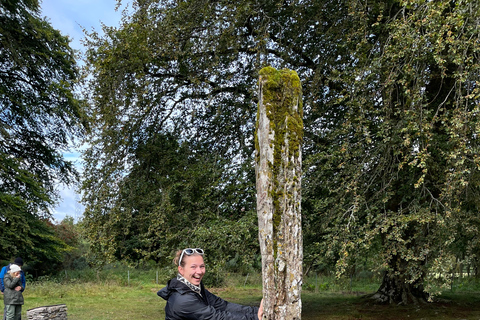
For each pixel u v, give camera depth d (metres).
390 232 6.34
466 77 5.04
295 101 2.47
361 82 5.95
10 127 16.38
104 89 7.47
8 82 16.59
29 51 16.06
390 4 7.03
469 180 5.90
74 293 14.66
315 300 13.16
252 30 8.23
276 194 2.33
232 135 8.55
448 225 6.29
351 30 6.84
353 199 6.51
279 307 2.21
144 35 7.29
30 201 16.06
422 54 5.40
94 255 8.18
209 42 7.58
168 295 2.30
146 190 8.03
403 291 10.61
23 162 16.14
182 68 8.35
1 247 15.39
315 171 7.21
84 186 7.65
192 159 8.30
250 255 7.04
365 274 18.83
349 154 6.46
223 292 16.67
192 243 7.00
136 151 8.19
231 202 7.47
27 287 15.19
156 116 8.59
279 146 2.38
